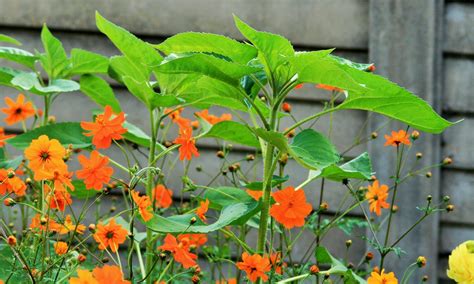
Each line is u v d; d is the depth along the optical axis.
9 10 4.18
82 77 3.29
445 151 4.16
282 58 2.39
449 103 4.16
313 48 4.17
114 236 2.32
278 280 2.71
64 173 2.33
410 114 2.42
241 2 4.16
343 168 2.69
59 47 3.22
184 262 2.34
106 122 2.39
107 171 2.35
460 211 4.14
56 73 3.29
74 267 2.32
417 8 4.07
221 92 2.54
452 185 4.16
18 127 4.19
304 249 4.06
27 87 3.01
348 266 2.99
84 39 4.18
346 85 2.26
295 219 2.50
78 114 4.20
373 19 4.09
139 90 2.70
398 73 4.09
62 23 4.17
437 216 4.07
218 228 2.35
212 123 3.29
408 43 4.08
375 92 2.37
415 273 4.06
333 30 4.16
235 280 3.08
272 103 2.48
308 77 2.35
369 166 2.71
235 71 2.34
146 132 4.17
